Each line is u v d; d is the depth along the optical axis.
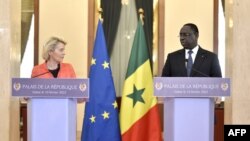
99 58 7.03
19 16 7.64
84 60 13.28
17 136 7.48
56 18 13.26
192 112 4.99
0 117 6.93
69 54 13.27
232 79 6.84
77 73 13.27
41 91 4.86
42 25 13.25
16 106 7.36
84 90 4.86
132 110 6.79
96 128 6.86
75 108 5.25
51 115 4.90
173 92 4.95
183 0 13.25
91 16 13.28
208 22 13.18
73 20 13.28
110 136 6.85
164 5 13.32
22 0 13.19
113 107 6.93
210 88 4.94
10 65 7.00
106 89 6.94
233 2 6.83
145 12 13.37
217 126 9.03
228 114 7.02
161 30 13.27
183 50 6.67
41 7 13.26
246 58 6.79
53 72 6.63
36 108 4.91
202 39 13.19
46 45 6.59
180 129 4.99
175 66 6.61
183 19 13.26
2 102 6.95
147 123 6.77
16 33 7.36
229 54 7.04
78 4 13.30
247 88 6.79
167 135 5.31
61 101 4.91
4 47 6.98
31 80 4.86
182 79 4.95
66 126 4.90
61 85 4.86
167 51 13.28
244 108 6.79
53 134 4.90
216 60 6.59
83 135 6.91
